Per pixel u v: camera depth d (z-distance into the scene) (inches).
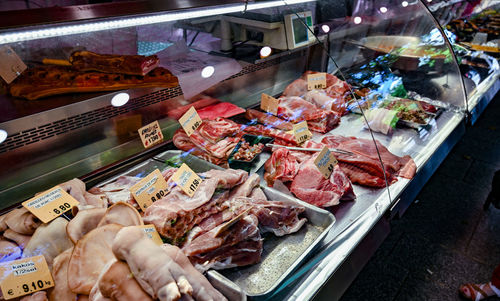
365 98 117.0
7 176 67.6
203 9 86.0
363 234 76.9
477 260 118.7
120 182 76.0
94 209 59.7
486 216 138.3
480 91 148.2
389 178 91.7
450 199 147.4
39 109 69.2
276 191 79.6
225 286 57.1
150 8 79.7
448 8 163.9
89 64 78.9
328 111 108.0
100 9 75.7
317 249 70.1
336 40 121.0
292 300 61.7
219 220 67.8
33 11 69.9
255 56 105.0
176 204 66.7
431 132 114.7
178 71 90.0
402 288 108.7
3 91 73.7
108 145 81.7
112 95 78.0
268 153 96.5
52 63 77.1
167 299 43.1
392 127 110.3
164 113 91.0
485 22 191.9
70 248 57.3
